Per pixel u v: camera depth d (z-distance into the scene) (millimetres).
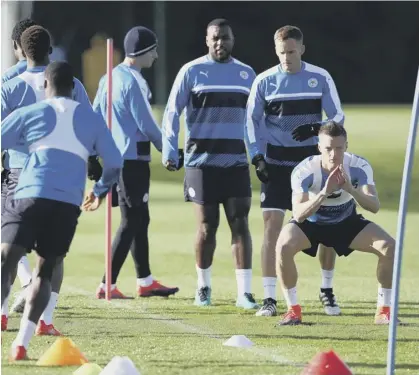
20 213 27578
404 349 30500
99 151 28578
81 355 27641
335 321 35719
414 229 63906
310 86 38031
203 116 39219
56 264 28469
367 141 122438
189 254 55156
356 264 51500
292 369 27109
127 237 40969
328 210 34594
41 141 28016
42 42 32375
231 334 32875
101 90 41594
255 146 38031
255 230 63281
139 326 34250
